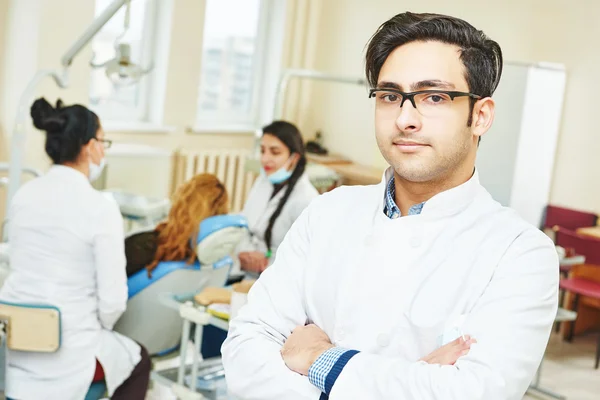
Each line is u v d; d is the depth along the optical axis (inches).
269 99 267.9
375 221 51.5
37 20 187.6
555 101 208.8
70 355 105.3
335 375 47.2
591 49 208.7
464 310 47.8
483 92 48.2
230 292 111.4
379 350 49.3
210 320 106.7
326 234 53.7
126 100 233.0
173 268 118.8
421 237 49.4
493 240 48.3
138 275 119.0
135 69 133.8
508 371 44.8
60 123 104.8
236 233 119.7
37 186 106.2
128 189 165.6
